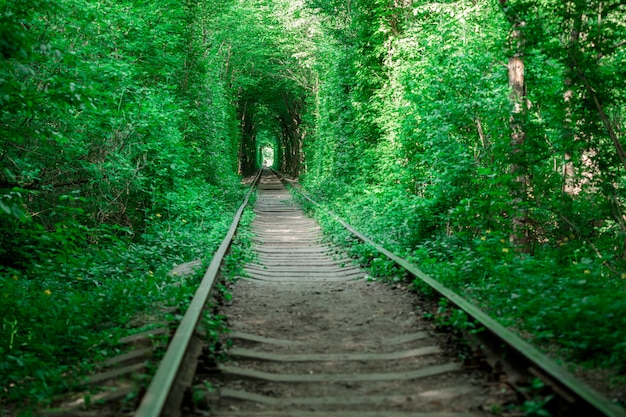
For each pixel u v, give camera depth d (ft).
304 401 13.85
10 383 16.56
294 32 118.62
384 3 69.00
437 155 40.16
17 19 23.09
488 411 12.85
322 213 65.36
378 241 40.63
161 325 19.67
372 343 19.02
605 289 23.31
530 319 19.45
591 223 39.47
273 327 21.22
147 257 36.32
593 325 17.71
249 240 46.78
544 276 25.68
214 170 86.69
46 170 35.94
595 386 14.07
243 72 160.15
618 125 37.45
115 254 35.68
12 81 22.63
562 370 12.78
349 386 15.11
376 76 76.18
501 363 15.31
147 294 25.36
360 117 79.77
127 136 38.09
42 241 32.30
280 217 74.43
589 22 29.60
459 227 41.88
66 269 31.30
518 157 33.40
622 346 15.76
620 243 35.78
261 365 16.96
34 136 29.30
